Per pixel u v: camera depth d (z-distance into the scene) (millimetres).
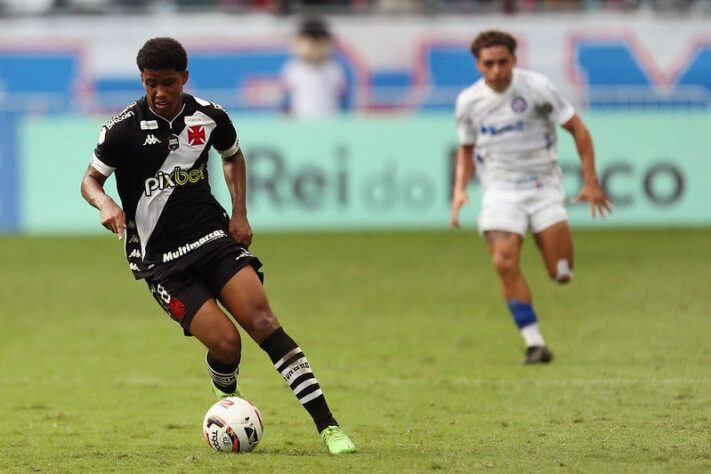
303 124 67812
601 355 36812
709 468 21531
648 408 28500
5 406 30328
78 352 39000
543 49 77062
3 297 50938
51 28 77125
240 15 77688
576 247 62812
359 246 64062
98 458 23469
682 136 68062
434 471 21516
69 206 69562
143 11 78125
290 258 60406
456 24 77000
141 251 23828
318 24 75000
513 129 35625
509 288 35938
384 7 78750
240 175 24703
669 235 66250
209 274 23547
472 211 69062
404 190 68312
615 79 77188
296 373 23297
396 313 46031
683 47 77125
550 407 28984
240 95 73938
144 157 23297
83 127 69312
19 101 75125
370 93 73625
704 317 43719
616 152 68000
